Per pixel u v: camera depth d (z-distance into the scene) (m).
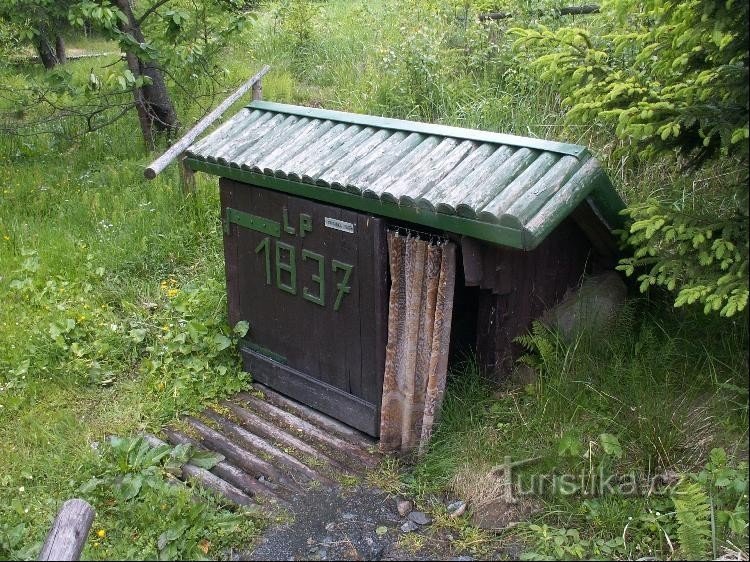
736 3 3.56
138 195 7.11
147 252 6.35
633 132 3.81
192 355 5.23
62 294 5.91
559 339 4.38
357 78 8.82
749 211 3.60
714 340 4.26
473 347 4.85
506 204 3.64
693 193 5.03
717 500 3.55
